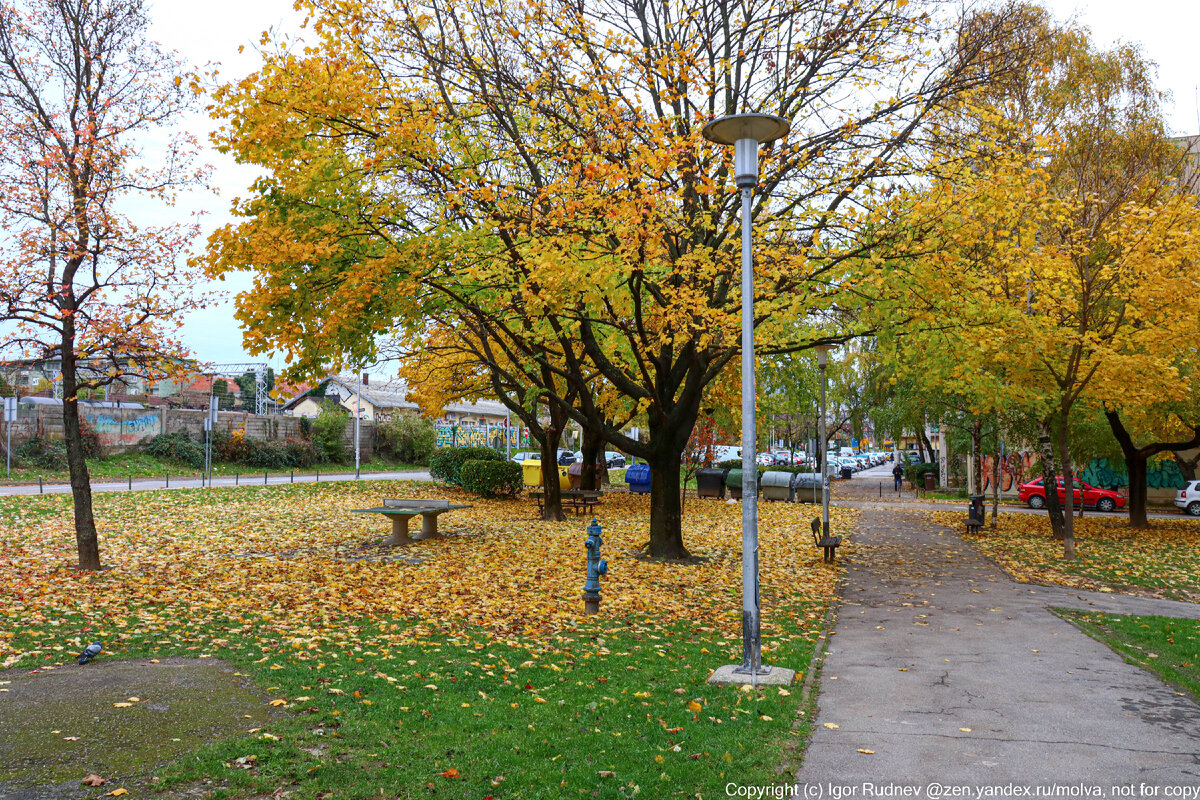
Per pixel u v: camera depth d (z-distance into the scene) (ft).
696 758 16.83
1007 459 134.31
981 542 64.54
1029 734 18.81
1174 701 21.63
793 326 48.62
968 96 41.86
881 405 116.88
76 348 40.55
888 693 22.36
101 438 116.67
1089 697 21.98
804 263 36.58
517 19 41.81
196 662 23.48
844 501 117.29
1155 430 72.33
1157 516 91.50
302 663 23.49
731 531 71.15
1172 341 49.03
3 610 30.17
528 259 35.65
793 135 41.86
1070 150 57.00
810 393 80.69
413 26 39.32
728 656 26.61
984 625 32.35
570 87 38.14
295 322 37.47
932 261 39.04
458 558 49.08
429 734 17.79
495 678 22.79
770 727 19.02
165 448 123.54
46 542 50.42
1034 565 51.37
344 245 37.81
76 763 15.53
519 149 40.70
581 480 98.12
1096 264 56.49
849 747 17.85
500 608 33.73
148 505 71.82
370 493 93.25
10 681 21.15
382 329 40.16
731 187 35.60
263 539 56.18
